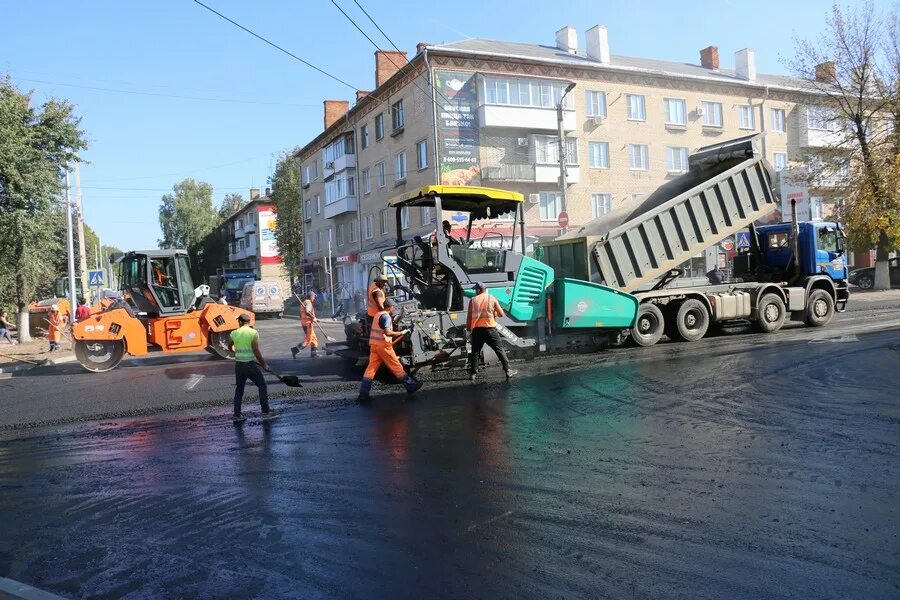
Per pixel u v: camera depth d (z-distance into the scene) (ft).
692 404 25.96
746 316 47.70
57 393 38.78
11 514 17.13
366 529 14.83
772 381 29.73
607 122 114.11
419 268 38.42
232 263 274.57
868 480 16.46
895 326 48.57
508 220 39.60
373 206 128.88
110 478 20.12
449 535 14.23
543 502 15.93
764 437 20.80
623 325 42.06
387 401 30.45
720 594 11.10
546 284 40.11
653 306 44.11
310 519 15.64
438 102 101.09
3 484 19.99
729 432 21.59
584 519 14.73
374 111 125.70
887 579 11.40
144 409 31.81
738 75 131.95
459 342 35.99
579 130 111.34
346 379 37.91
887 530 13.44
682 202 44.80
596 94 113.91
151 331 51.01
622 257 43.16
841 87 97.45
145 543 14.71
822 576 11.59
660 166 119.03
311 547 13.94
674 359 37.70
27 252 70.90
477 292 37.04
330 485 18.20
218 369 46.37
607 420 24.09
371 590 11.85
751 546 12.92
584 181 111.65
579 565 12.44
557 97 107.65
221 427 26.91
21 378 47.34
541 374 35.14
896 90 93.66
